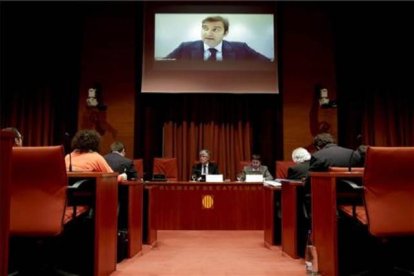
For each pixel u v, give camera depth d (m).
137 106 6.97
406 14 6.55
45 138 6.64
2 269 1.56
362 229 2.64
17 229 2.25
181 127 7.16
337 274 2.42
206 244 4.39
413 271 2.76
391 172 2.26
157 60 6.88
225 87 6.83
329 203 2.52
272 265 3.18
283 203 3.74
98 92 6.87
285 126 6.89
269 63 6.89
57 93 6.82
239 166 6.84
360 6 6.80
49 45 6.76
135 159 6.66
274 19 6.95
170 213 5.50
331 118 6.88
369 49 6.73
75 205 2.55
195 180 6.12
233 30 6.93
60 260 2.81
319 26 7.02
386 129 6.61
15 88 6.61
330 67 6.96
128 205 3.37
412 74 6.55
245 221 5.48
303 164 3.93
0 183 1.57
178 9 6.95
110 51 6.95
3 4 6.57
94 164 2.92
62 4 6.82
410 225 2.27
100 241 2.46
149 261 3.35
